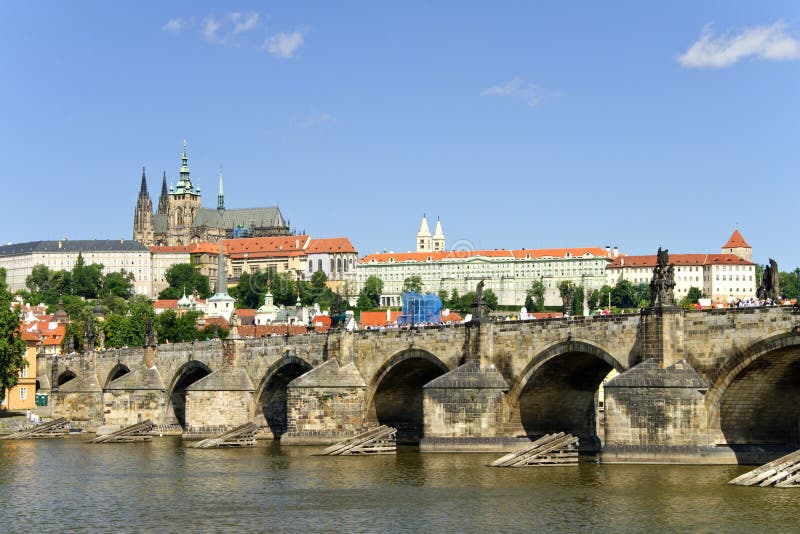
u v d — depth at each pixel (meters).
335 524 112.12
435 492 127.69
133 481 146.00
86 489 139.38
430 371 179.88
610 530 105.25
